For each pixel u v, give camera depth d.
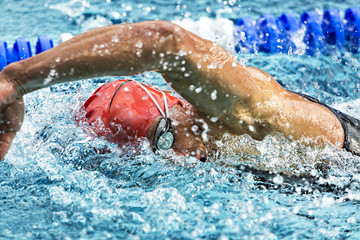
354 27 16.34
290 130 6.84
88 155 7.41
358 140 7.43
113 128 7.29
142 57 5.66
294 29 16.16
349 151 7.33
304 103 7.23
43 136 8.12
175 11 18.09
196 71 5.95
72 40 5.76
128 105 7.31
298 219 6.25
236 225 6.03
